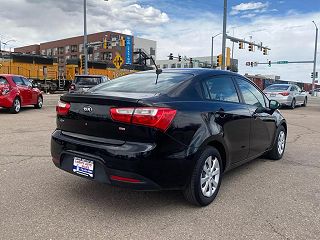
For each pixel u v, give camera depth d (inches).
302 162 262.2
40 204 169.5
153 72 198.5
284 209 169.3
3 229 142.6
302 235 142.7
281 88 820.6
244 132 204.8
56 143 172.9
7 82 550.6
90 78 767.7
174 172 154.3
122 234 140.5
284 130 274.4
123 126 151.0
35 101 643.5
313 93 2284.7
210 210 166.7
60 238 136.1
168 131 151.5
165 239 137.2
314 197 186.5
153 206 170.1
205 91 182.4
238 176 223.1
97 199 177.6
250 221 155.1
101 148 152.4
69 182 202.4
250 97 224.8
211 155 172.6
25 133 361.1
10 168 228.1
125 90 174.7
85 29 1360.7
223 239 138.1
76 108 166.9
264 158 270.5
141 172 146.9
